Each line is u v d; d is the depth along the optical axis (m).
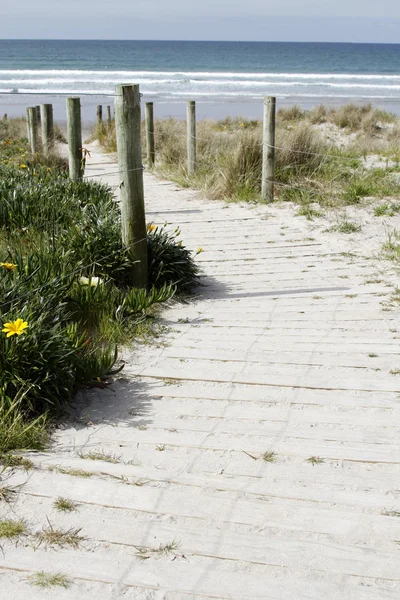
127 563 2.48
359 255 7.40
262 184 10.08
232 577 2.41
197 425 3.68
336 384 4.15
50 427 3.66
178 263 6.20
